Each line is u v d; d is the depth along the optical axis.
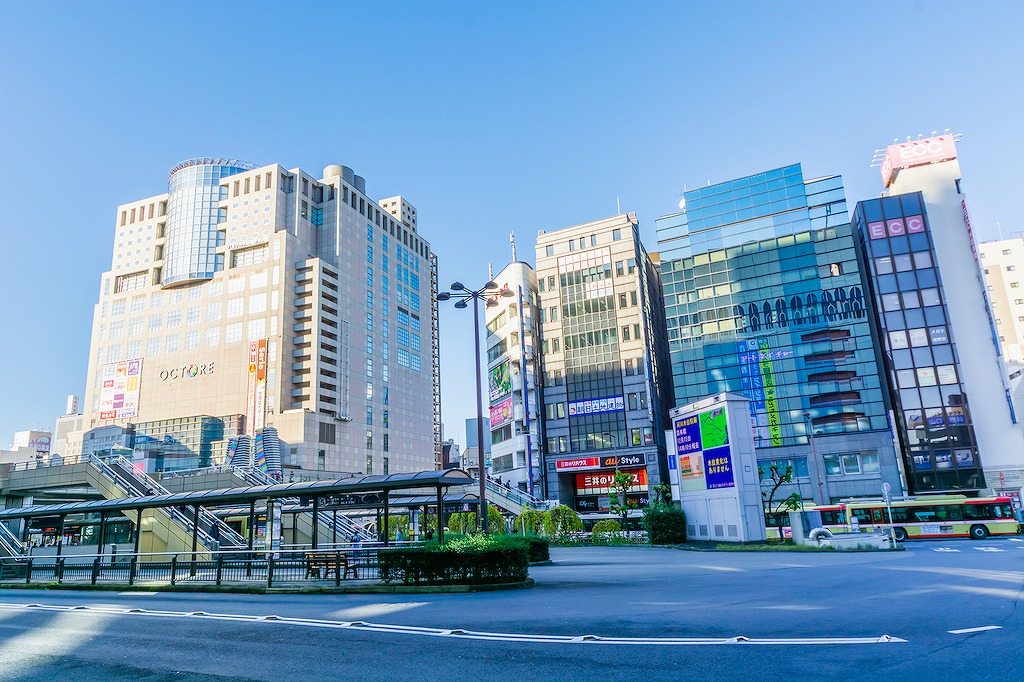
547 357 93.00
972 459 65.81
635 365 87.31
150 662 9.53
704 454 40.22
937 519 41.09
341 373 126.19
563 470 87.25
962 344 69.00
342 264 133.38
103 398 130.00
